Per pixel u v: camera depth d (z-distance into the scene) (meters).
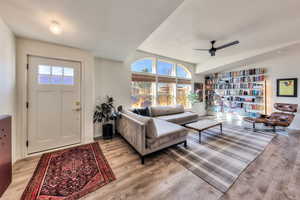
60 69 2.55
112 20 1.72
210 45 3.65
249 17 2.31
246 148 2.55
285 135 3.30
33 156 2.25
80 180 1.65
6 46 1.83
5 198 1.37
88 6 1.43
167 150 2.50
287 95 4.02
